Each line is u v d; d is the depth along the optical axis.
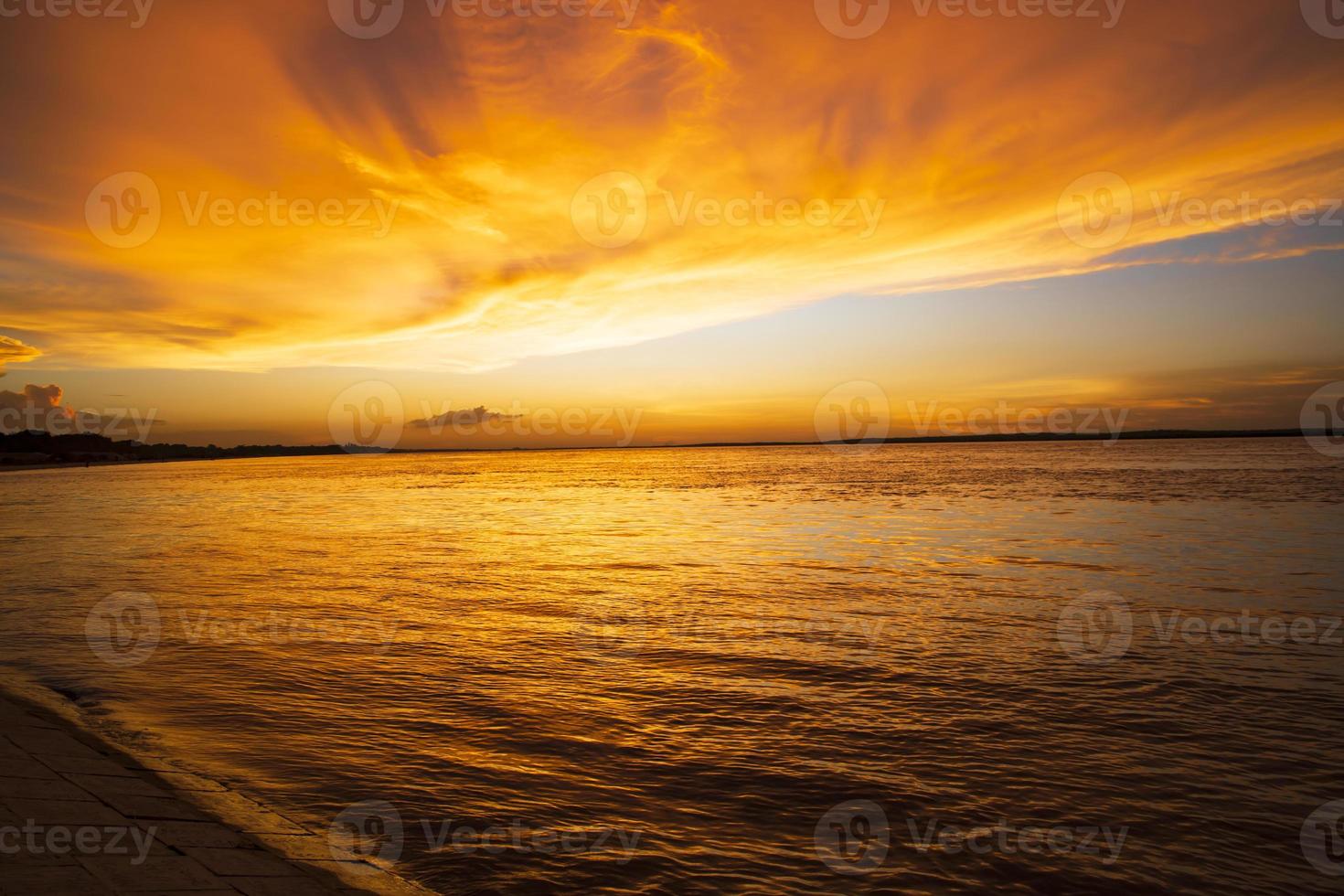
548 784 9.24
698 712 11.81
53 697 11.65
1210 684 13.14
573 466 183.12
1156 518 39.97
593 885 7.04
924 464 139.88
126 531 40.44
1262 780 9.45
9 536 38.16
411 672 13.88
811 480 91.50
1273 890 7.15
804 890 7.08
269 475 148.75
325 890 6.44
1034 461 145.38
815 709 11.90
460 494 75.56
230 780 8.91
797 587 22.61
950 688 13.00
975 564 26.75
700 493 70.19
